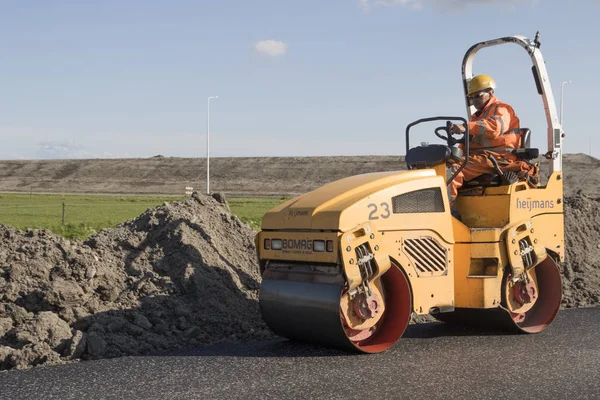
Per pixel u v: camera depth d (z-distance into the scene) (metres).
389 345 6.15
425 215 6.35
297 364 5.66
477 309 7.05
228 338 6.86
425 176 6.48
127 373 5.38
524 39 7.23
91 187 117.44
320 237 5.89
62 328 6.27
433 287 6.38
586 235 11.64
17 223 27.86
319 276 6.01
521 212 6.97
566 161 103.25
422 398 4.72
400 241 6.16
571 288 9.72
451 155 6.67
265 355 6.01
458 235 6.65
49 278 7.23
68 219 32.47
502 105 7.21
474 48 7.66
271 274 6.46
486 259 6.80
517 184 6.94
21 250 7.52
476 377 5.25
